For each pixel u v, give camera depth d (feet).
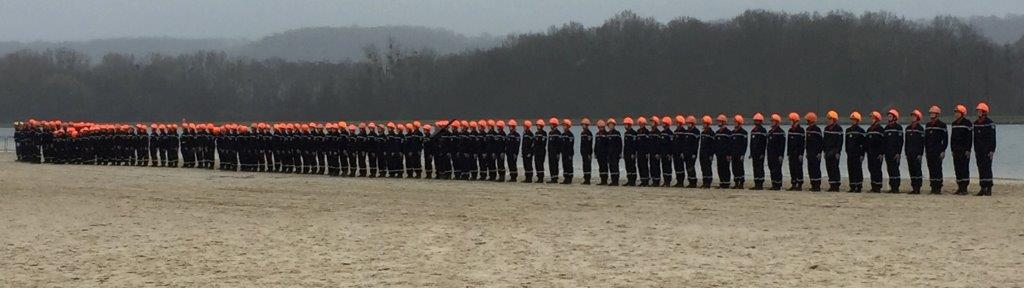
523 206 83.76
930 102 293.84
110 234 67.82
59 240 65.05
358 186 108.99
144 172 142.51
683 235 63.67
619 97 333.42
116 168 155.53
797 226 67.36
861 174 95.30
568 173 112.16
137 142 165.68
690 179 103.50
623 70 336.90
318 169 137.39
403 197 93.81
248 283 48.96
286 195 97.60
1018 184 110.52
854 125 95.61
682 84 325.21
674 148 104.88
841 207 79.00
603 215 75.97
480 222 72.23
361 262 54.75
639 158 106.32
